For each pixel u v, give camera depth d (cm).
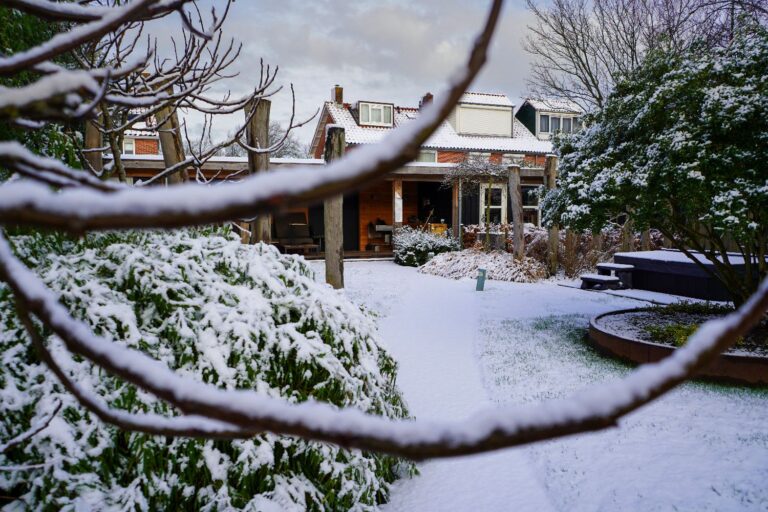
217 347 264
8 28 245
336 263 585
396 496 337
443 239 1548
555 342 673
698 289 972
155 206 37
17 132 263
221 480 246
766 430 394
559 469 358
